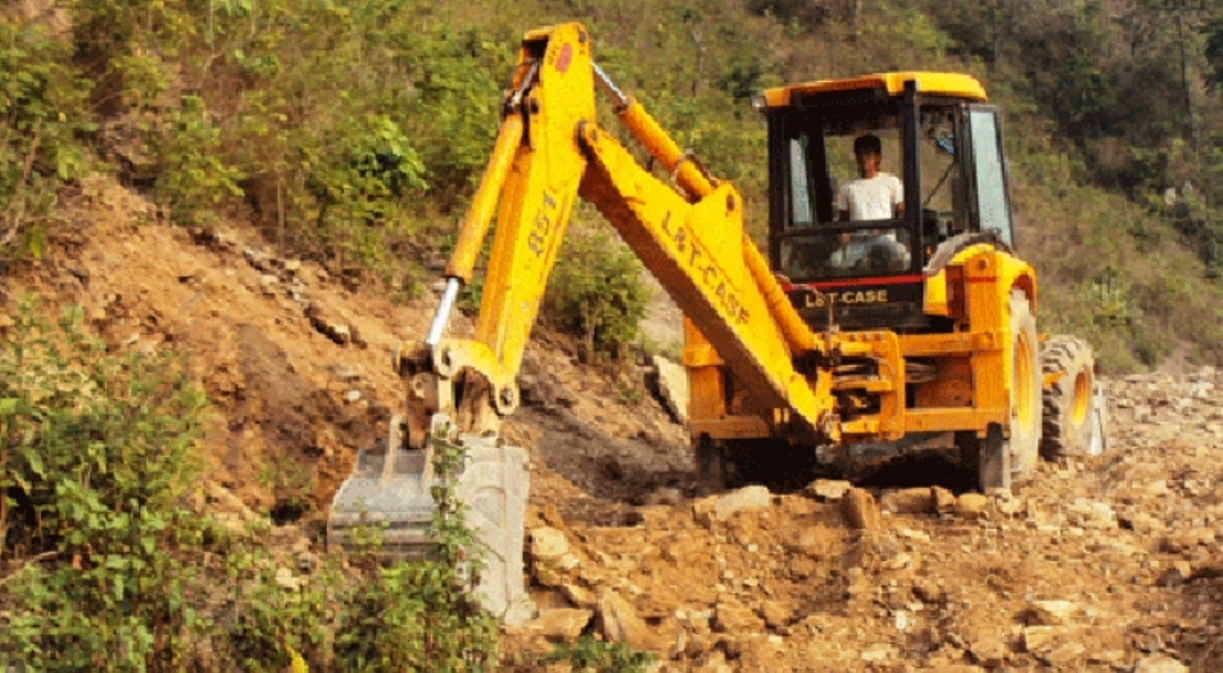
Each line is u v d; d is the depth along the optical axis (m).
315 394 9.43
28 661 5.97
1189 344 31.52
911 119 10.45
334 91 13.02
